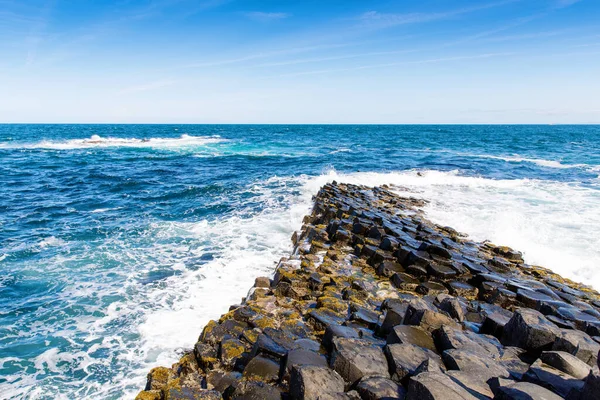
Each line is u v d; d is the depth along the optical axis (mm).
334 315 6184
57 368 6039
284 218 14664
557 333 4566
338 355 4254
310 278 7762
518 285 7734
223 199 18172
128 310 7738
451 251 9711
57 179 23312
